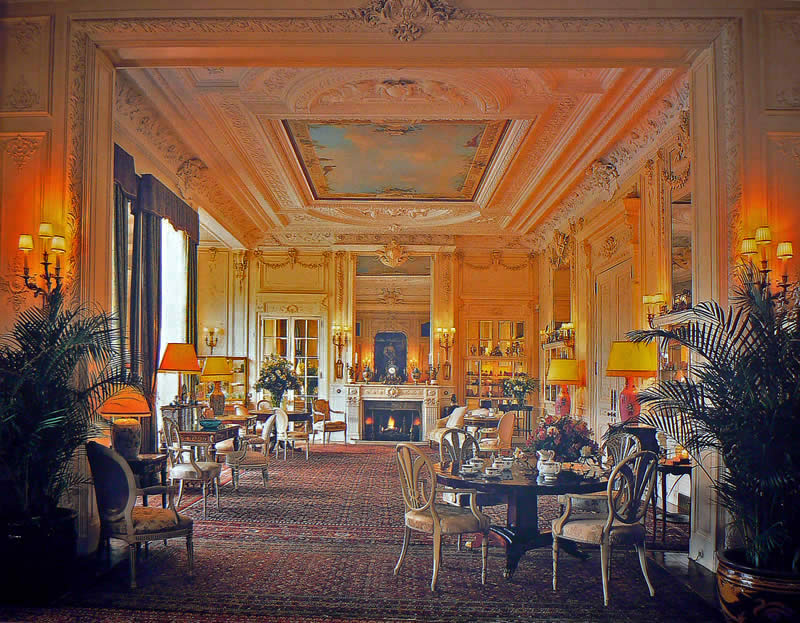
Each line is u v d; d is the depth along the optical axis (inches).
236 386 649.6
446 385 653.9
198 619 180.1
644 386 345.7
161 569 224.2
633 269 370.9
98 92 239.3
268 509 324.8
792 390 176.6
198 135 385.7
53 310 209.6
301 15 233.6
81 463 228.4
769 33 227.1
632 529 202.8
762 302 187.5
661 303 324.2
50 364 199.8
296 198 532.1
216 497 343.9
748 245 212.2
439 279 663.1
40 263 224.4
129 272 374.0
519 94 335.3
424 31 233.9
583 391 479.2
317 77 319.9
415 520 216.1
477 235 660.7
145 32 233.5
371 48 237.0
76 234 228.8
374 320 824.3
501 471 232.8
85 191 231.3
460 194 535.2
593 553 248.4
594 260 459.5
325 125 390.0
